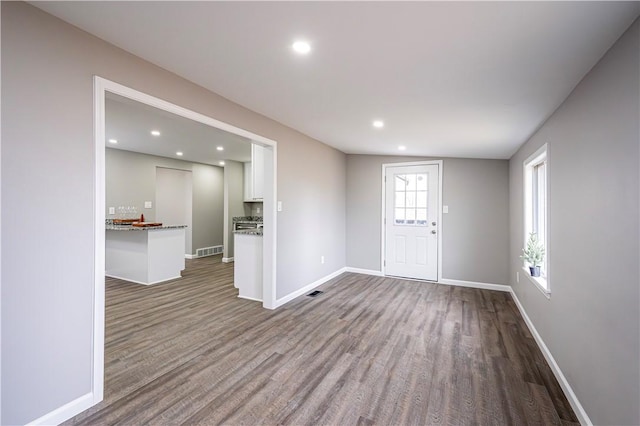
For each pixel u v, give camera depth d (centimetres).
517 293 388
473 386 216
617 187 146
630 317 136
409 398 203
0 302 151
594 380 169
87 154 182
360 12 141
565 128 216
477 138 347
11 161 152
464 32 149
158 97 220
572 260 202
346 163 569
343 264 566
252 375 228
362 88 235
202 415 184
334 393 207
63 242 172
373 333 303
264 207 371
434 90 224
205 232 759
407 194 527
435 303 396
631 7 120
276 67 211
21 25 154
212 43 184
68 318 176
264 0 138
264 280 374
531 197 341
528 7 125
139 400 197
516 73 186
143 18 161
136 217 610
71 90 174
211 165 775
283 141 378
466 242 484
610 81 152
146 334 297
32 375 162
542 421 183
